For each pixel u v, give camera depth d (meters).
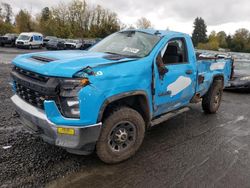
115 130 3.95
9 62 16.28
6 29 59.53
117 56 4.23
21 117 4.05
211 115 7.04
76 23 57.03
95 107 3.45
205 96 6.81
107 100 3.56
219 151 4.72
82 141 3.46
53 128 3.36
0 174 3.51
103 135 3.76
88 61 3.67
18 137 4.66
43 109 3.52
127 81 3.80
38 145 4.40
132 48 4.58
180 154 4.51
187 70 5.12
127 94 3.82
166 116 4.98
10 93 7.69
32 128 3.80
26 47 33.91
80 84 3.32
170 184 3.59
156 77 4.35
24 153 4.11
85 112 3.38
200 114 7.06
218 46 91.56
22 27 67.25
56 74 3.28
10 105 6.48
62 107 3.35
